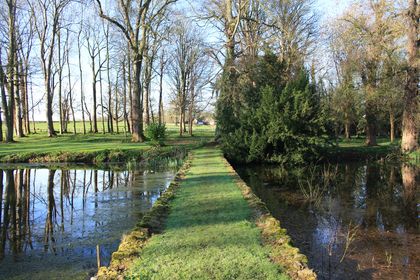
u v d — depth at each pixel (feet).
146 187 44.62
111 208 34.37
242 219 22.36
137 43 93.40
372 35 80.43
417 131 78.69
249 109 71.10
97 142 96.37
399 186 47.85
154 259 16.24
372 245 25.14
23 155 71.20
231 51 77.51
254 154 66.80
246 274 14.48
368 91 86.12
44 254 22.75
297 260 15.67
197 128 207.72
